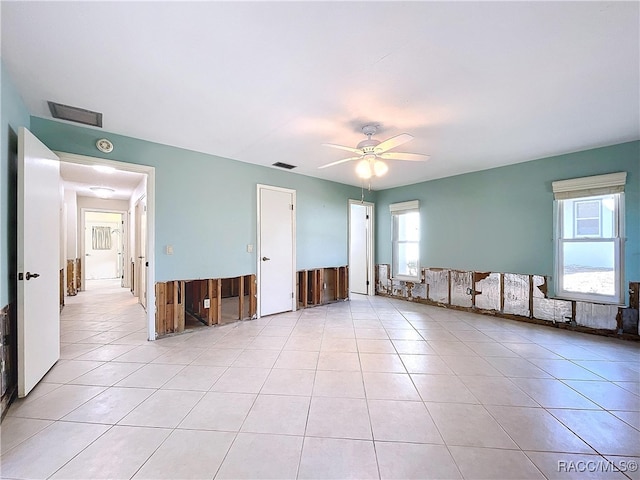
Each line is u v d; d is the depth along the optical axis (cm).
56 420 191
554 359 293
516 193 442
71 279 650
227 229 415
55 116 280
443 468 152
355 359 293
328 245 559
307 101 253
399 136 262
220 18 160
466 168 471
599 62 198
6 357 206
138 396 221
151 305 349
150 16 158
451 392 228
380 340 351
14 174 227
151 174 348
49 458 157
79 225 714
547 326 409
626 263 350
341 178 543
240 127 307
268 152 390
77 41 178
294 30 169
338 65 203
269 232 465
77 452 162
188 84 227
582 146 365
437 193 544
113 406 207
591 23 163
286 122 295
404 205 592
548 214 411
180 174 371
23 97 245
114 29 168
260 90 235
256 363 282
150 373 259
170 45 183
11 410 201
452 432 180
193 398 218
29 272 222
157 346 328
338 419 193
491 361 288
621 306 353
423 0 147
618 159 354
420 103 256
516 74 213
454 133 323
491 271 470
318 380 247
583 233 385
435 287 544
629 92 237
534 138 338
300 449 165
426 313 488
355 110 269
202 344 335
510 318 448
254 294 446
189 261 379
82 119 287
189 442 170
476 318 456
